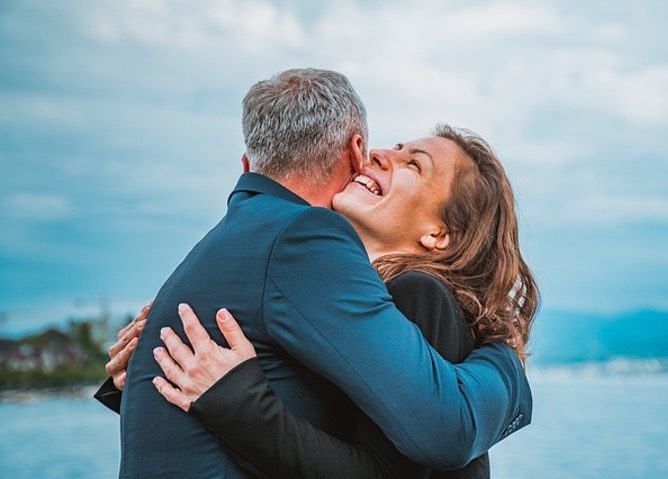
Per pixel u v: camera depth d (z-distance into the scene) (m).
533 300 2.13
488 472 1.98
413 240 2.04
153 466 1.71
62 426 46.22
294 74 1.90
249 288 1.71
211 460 1.68
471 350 1.94
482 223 2.03
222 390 1.66
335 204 1.96
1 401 47.16
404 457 1.73
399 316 1.74
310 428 1.69
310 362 1.69
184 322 1.72
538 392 58.75
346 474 1.69
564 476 31.31
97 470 38.34
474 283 2.02
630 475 31.42
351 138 1.90
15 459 40.91
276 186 1.84
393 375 1.66
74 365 46.38
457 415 1.69
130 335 1.95
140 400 1.76
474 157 2.10
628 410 49.62
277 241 1.71
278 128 1.85
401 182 2.01
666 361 74.00
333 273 1.70
